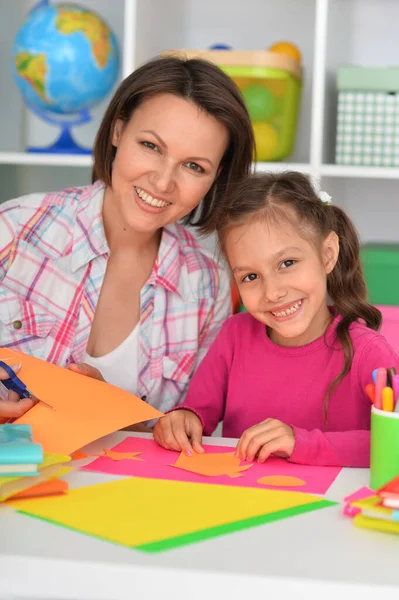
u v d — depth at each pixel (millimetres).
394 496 764
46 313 1592
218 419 1481
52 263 1597
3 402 1107
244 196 1335
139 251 1611
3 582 666
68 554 675
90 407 1107
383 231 2721
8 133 2848
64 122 2531
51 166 2832
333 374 1375
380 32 2676
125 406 1133
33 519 771
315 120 2311
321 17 2289
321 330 1400
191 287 1644
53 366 1196
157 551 686
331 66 2449
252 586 641
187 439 1119
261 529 759
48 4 2516
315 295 1319
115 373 1589
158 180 1419
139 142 1432
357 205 2729
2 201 2717
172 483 919
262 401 1411
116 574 654
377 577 648
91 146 2799
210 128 1424
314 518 800
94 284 1596
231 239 1340
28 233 1605
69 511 793
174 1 2727
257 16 2711
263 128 2348
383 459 904
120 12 2764
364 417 1360
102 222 1593
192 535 729
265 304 1320
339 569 662
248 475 979
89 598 657
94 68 2389
